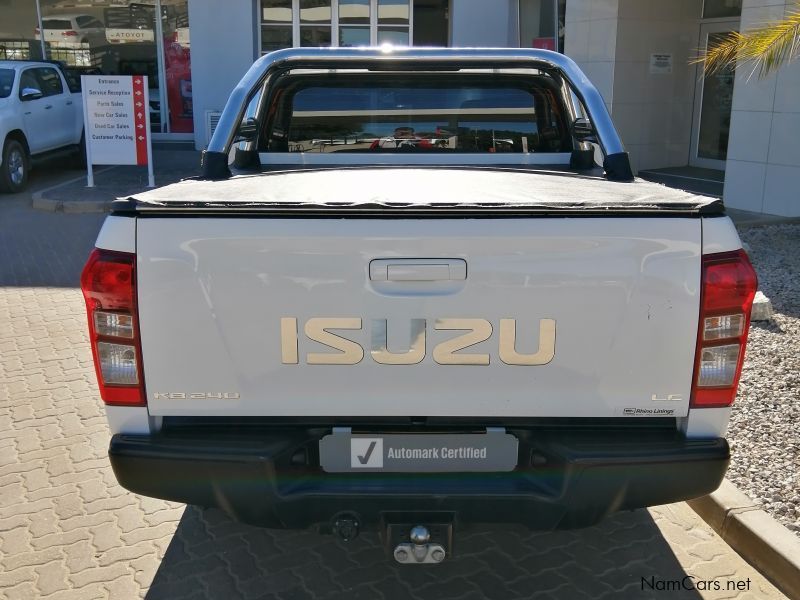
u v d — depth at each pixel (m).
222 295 2.53
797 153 9.77
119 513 3.88
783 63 9.67
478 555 3.54
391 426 2.63
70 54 17.95
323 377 2.57
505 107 4.45
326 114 4.43
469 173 3.72
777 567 3.33
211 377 2.58
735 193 10.56
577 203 2.50
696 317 2.54
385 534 2.63
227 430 2.65
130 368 2.58
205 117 15.91
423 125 4.46
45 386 5.45
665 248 2.51
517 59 3.91
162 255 2.51
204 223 2.50
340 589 3.29
